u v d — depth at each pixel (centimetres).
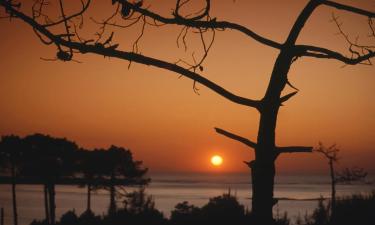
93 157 6531
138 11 398
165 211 9494
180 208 3950
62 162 6094
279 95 414
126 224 3734
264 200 405
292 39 413
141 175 7006
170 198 15350
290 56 415
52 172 5906
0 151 5769
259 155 410
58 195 16438
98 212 9406
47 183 5897
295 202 12975
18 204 11550
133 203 4128
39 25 385
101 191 18350
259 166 409
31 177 5934
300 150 407
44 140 5875
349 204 2359
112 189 6322
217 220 2378
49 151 5881
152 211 4022
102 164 6519
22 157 5850
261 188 407
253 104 414
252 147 416
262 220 400
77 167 6500
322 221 2466
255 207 407
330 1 416
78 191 19500
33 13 387
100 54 388
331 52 425
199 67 410
